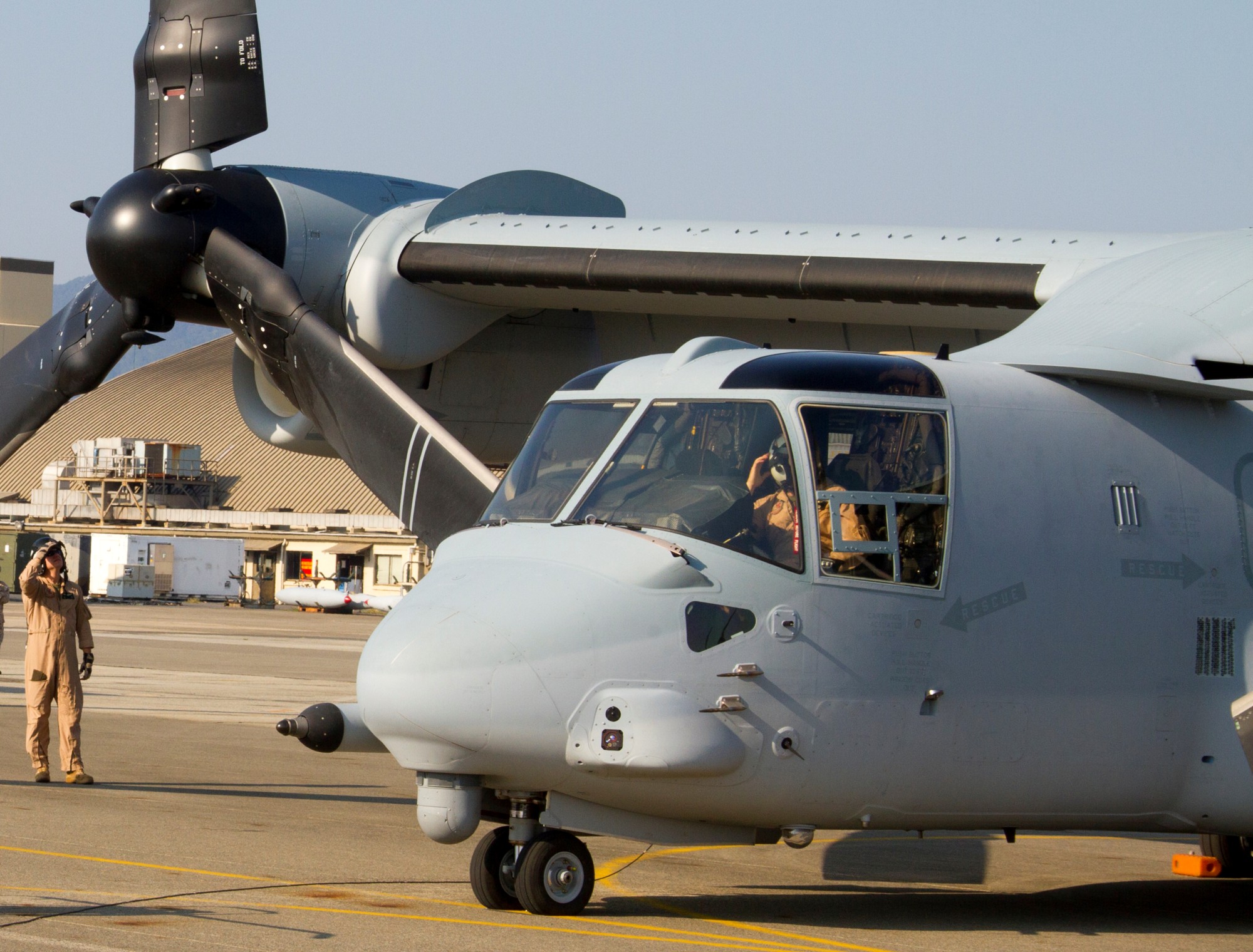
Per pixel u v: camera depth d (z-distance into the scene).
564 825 10.78
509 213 23.75
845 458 11.21
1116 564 11.87
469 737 10.30
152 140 22.58
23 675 38.19
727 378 11.53
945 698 11.16
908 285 19.58
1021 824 11.83
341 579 112.00
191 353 166.25
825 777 10.87
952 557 11.32
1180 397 12.68
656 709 10.42
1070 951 10.63
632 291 21.39
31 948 9.34
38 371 24.75
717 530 10.98
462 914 11.06
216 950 9.48
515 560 11.04
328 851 14.14
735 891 13.00
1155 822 12.24
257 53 22.34
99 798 17.22
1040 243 19.45
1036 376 12.32
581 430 12.04
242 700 33.44
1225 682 12.23
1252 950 11.05
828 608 10.90
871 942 10.57
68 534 107.62
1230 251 14.82
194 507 129.50
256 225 22.20
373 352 22.81
